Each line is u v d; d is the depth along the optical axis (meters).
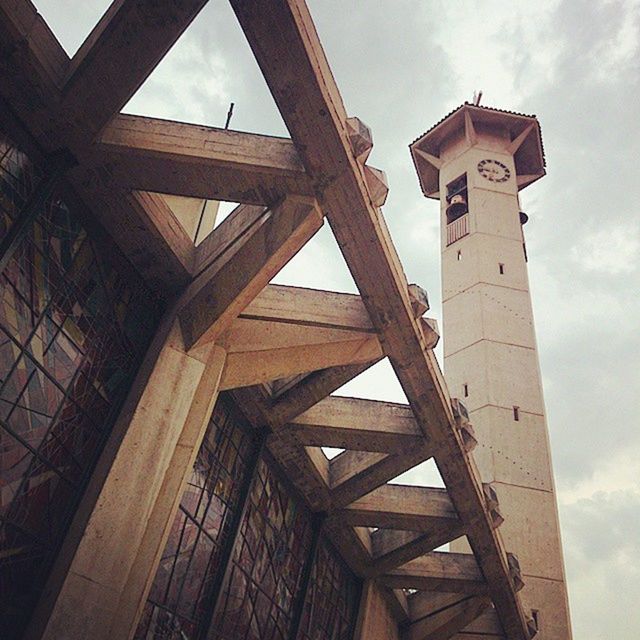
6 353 6.33
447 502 12.50
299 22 6.04
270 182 7.39
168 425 7.64
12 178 6.74
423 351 9.21
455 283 23.08
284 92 6.52
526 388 19.84
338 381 9.94
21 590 6.28
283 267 7.82
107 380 7.67
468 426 10.72
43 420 6.74
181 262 8.47
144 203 7.79
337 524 12.58
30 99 6.77
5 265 6.42
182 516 8.64
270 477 11.20
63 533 6.77
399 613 15.05
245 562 9.98
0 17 6.23
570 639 15.65
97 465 7.25
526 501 17.56
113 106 6.79
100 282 7.85
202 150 7.20
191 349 8.18
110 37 6.39
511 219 24.72
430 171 29.77
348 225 7.68
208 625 8.83
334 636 12.70
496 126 28.53
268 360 8.99
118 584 6.64
